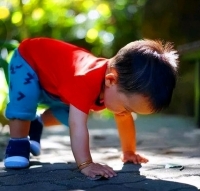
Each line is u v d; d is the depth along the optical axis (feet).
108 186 5.05
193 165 6.27
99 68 5.79
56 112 6.92
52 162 6.75
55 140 10.32
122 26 22.52
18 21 16.51
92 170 5.48
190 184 5.12
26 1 16.60
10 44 10.03
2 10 16.29
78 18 20.52
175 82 5.44
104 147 8.79
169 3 17.84
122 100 5.50
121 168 6.09
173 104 18.33
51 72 6.20
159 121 15.96
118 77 5.48
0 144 9.40
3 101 12.23
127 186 5.05
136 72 5.32
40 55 6.37
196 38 17.42
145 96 5.27
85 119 5.69
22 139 6.32
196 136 10.80
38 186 5.10
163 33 17.97
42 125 7.07
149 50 5.49
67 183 5.22
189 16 17.56
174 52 5.73
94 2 20.81
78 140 5.62
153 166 6.21
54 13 19.20
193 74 17.69
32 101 6.31
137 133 11.76
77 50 6.37
